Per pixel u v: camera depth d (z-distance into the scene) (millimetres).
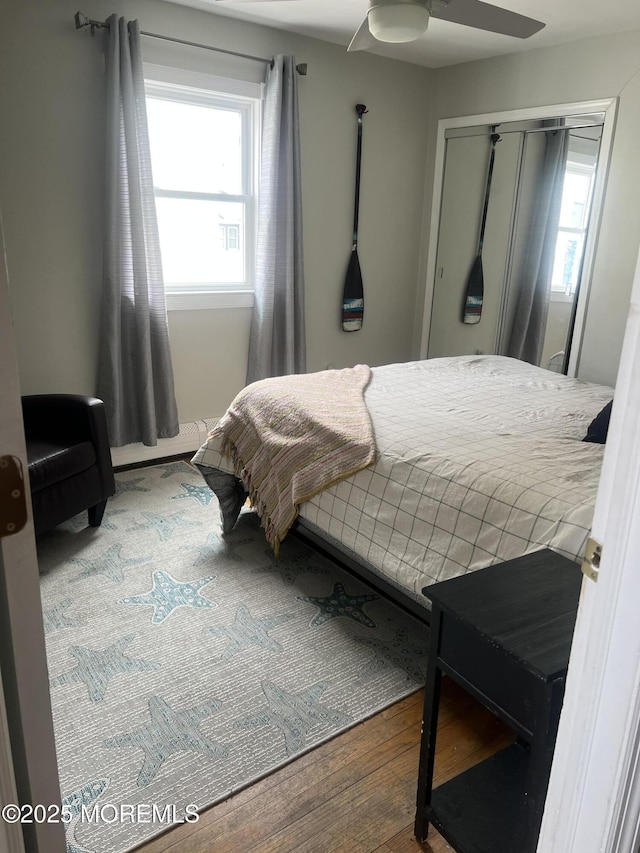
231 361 3832
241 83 3430
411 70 4164
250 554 2615
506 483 1734
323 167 3922
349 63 3854
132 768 1543
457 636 1204
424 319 4660
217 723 1692
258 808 1445
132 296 3246
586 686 709
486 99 4020
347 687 1849
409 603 1954
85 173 3068
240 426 2605
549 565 1366
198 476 3404
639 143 3357
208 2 3111
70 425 2658
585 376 3805
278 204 3646
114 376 3260
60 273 3109
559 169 3732
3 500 639
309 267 4043
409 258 4578
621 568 645
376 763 1578
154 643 2020
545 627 1129
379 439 2152
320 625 2146
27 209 2955
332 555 2316
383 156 4199
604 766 701
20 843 714
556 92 3666
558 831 784
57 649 1974
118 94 2941
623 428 626
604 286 3621
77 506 2570
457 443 2053
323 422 2312
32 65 2824
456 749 1623
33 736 747
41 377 3166
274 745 1624
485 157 4102
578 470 1802
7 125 2822
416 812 1365
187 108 3434
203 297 3602
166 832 1383
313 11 3213
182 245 3609
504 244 4094
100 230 3172
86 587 2326
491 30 2275
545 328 3971
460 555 1749
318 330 4223
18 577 679
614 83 3406
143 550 2615
